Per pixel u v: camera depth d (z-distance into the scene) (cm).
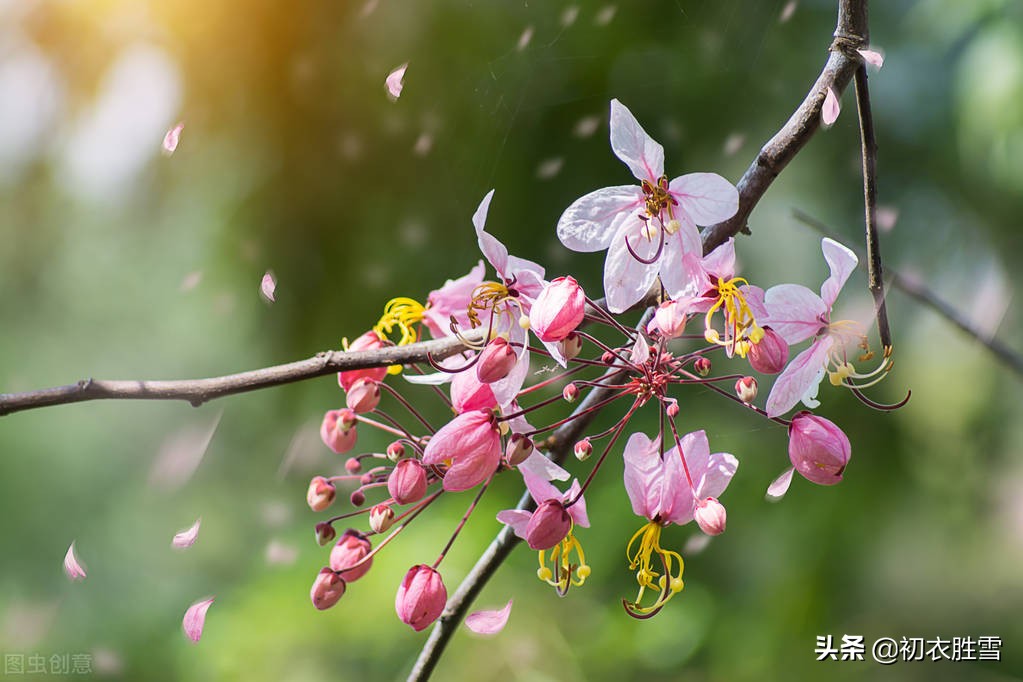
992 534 161
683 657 163
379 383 86
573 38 170
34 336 252
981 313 102
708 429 165
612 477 170
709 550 169
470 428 84
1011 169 154
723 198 84
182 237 210
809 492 162
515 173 174
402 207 176
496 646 157
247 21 177
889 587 162
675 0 167
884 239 172
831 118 86
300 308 184
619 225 85
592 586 168
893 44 182
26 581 223
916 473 162
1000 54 152
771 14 169
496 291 85
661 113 172
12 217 240
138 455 228
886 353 85
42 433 240
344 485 124
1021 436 158
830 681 156
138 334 229
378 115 175
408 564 161
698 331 99
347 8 174
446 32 173
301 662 159
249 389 83
